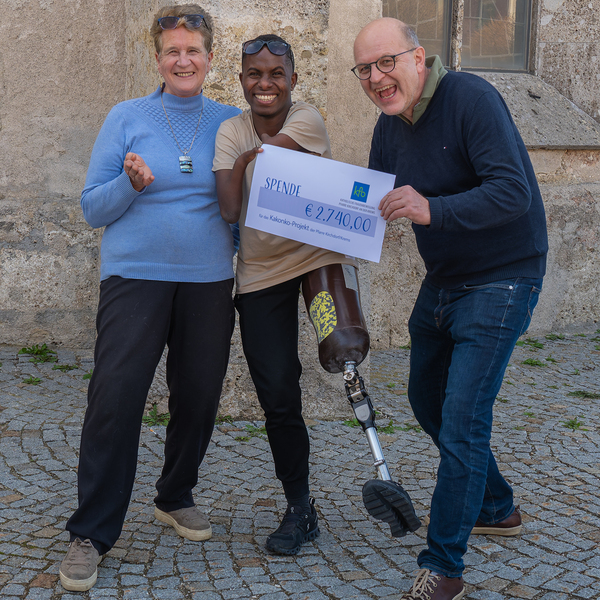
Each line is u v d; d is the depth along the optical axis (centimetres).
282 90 249
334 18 533
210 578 251
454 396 233
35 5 523
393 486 220
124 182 237
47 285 544
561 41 697
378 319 609
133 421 246
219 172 253
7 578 246
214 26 395
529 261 244
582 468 363
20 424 396
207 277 255
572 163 680
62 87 538
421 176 245
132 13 496
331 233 248
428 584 226
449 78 238
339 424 425
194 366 258
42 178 543
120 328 246
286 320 264
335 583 250
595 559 270
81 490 246
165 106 258
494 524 286
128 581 247
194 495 320
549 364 579
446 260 246
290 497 277
